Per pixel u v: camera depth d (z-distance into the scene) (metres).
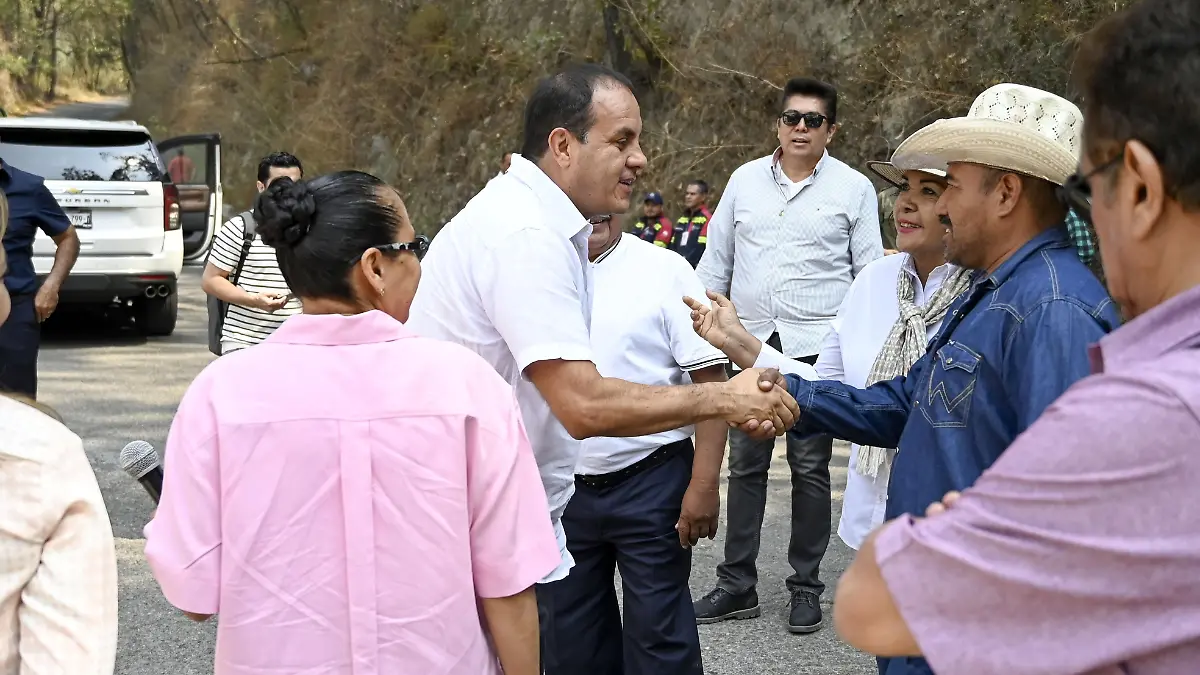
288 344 1.91
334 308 1.95
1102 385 1.16
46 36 45.84
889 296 3.48
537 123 2.61
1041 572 1.15
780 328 5.24
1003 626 1.18
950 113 12.04
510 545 1.90
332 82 23.31
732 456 4.66
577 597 3.36
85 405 8.59
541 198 2.57
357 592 1.82
